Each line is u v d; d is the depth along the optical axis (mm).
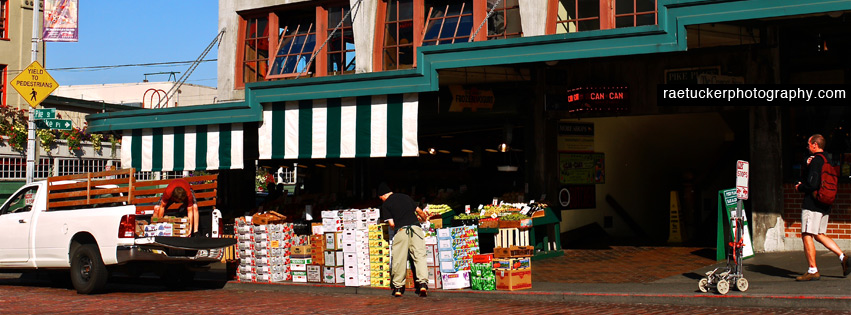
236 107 17266
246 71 20156
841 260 11938
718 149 20609
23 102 31516
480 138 18875
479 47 14305
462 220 16656
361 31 18312
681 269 14344
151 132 18984
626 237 19672
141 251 13523
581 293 11812
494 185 18641
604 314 10477
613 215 19484
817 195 11953
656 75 16547
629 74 16891
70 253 14281
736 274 11242
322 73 19047
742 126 19312
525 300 12086
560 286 12797
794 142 15312
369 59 18281
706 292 11312
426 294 12766
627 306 11125
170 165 18609
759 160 15523
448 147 19266
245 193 22312
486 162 18766
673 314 10312
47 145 27641
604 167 19172
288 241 14922
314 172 22125
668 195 21375
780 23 14609
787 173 15344
